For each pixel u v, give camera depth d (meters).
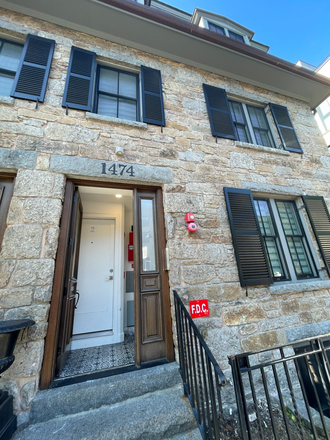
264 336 2.40
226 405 2.00
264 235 3.18
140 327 2.11
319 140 4.27
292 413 1.92
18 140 2.16
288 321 2.57
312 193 3.60
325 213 3.48
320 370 1.49
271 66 3.81
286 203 3.56
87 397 1.63
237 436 1.62
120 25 2.96
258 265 2.67
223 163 3.10
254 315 2.45
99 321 3.06
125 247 3.81
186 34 3.16
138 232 2.41
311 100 4.66
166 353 2.09
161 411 1.57
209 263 2.48
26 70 2.47
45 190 2.07
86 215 3.45
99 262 3.34
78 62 2.78
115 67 3.15
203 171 2.91
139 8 2.81
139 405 1.63
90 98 2.65
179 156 2.84
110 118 2.61
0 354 1.35
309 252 3.31
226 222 2.77
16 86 2.36
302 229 3.44
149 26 3.01
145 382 1.79
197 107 3.31
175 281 2.27
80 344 2.75
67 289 2.07
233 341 2.26
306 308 2.73
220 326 2.28
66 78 2.62
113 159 2.47
